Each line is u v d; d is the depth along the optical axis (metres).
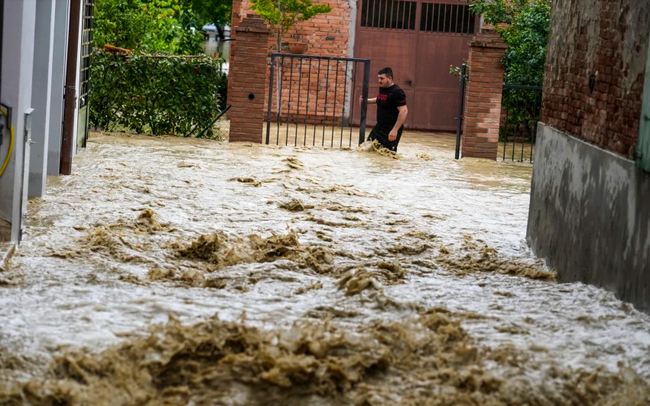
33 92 9.50
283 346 4.87
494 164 15.74
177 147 15.05
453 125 22.47
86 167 12.03
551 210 8.55
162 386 4.54
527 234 9.49
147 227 8.61
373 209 10.39
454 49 22.25
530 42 18.34
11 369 4.56
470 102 16.33
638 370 4.98
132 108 16.73
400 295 6.31
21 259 7.03
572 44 8.53
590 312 6.14
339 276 7.18
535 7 18.56
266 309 5.85
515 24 19.03
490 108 16.34
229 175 12.20
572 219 7.86
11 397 4.23
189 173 12.15
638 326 5.79
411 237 9.05
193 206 9.88
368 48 22.28
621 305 6.32
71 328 5.16
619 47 7.04
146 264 7.25
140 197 10.16
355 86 22.36
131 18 19.94
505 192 12.45
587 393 4.64
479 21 22.12
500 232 9.76
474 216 10.52
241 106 16.67
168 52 20.33
